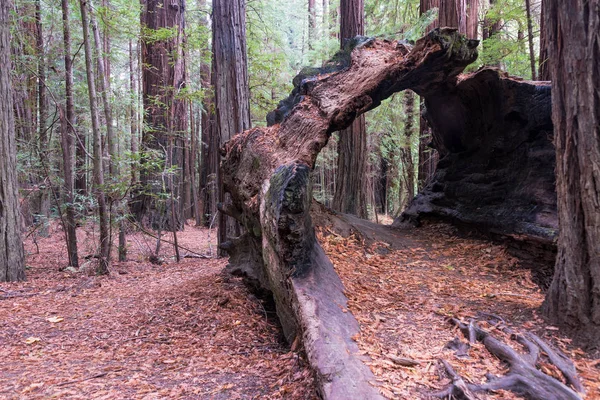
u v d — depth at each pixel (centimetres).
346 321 338
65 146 813
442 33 529
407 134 1257
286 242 386
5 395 295
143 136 1127
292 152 462
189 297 568
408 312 382
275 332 458
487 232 645
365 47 584
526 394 243
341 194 970
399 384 251
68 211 805
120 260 905
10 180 697
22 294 616
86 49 739
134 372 348
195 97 925
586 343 307
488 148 695
